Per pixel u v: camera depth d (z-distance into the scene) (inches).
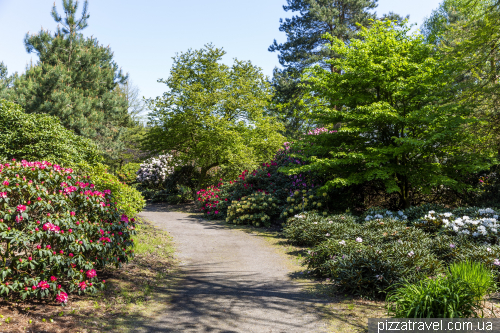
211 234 400.5
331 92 436.5
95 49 693.3
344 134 427.5
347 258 201.0
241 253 303.4
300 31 963.3
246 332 138.9
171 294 189.2
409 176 395.9
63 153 394.6
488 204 398.3
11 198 155.4
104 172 339.9
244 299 182.1
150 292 189.3
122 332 135.9
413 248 216.4
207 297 185.2
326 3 904.3
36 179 169.6
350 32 850.8
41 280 146.8
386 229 282.5
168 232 396.2
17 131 387.5
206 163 730.8
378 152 400.8
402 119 370.3
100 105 674.8
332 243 234.1
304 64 964.6
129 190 354.9
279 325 146.8
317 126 653.9
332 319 152.9
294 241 343.6
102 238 181.8
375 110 365.4
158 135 728.3
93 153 454.3
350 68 409.4
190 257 286.4
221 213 536.4
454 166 394.0
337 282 197.5
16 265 145.9
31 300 155.1
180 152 768.9
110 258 198.7
